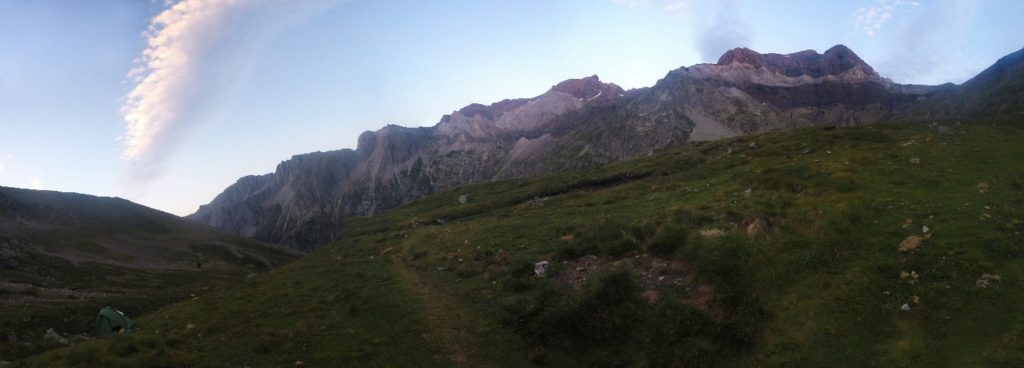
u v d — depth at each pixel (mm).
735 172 54938
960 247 23172
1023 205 26922
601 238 34438
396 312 30109
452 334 26172
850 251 24953
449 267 39438
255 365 24906
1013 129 50438
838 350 19359
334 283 40938
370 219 108188
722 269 25109
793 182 37281
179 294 74812
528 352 23531
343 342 26594
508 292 30438
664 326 22719
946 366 17406
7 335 47812
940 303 20234
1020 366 16469
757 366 19688
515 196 86375
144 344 27984
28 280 98812
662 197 50156
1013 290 19922
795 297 22547
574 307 24516
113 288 107250
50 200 199750
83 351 26625
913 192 31219
